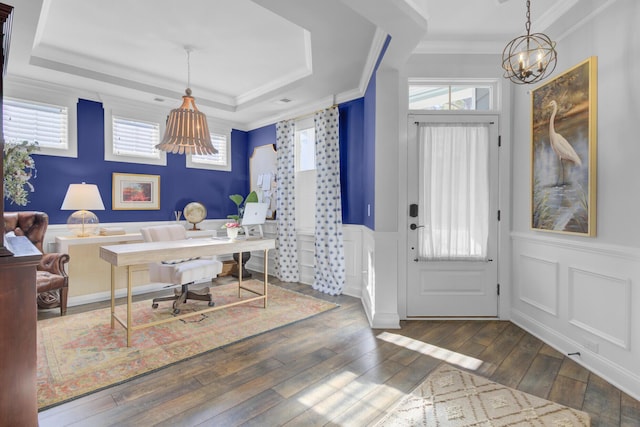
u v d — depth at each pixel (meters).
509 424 1.74
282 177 4.97
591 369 2.32
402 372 2.28
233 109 5.06
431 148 3.34
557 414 1.82
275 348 2.65
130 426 1.71
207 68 3.87
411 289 3.39
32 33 2.71
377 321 3.13
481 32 2.89
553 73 2.75
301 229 4.92
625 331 2.10
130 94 4.24
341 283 4.23
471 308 3.37
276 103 4.68
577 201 2.44
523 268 3.13
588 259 2.39
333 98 4.40
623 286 2.12
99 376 2.20
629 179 2.08
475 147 3.32
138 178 4.62
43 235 3.61
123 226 4.49
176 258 2.95
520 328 3.10
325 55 3.20
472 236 3.33
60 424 1.72
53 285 3.28
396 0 2.10
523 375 2.25
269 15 2.77
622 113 2.12
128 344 2.64
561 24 2.52
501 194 3.30
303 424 1.74
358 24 2.63
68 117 4.04
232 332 2.96
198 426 1.72
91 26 2.94
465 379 2.19
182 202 5.09
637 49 2.02
